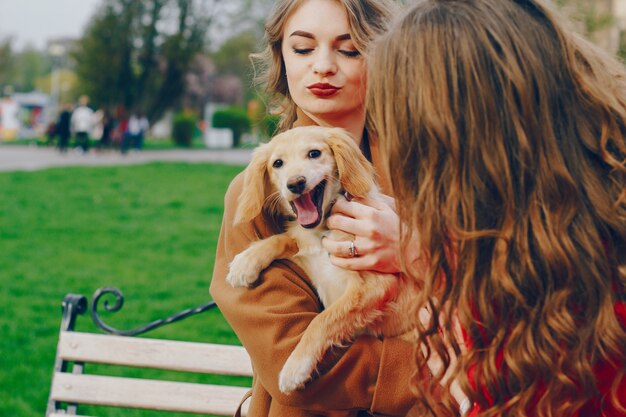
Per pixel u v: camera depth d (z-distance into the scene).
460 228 1.62
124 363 3.12
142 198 13.94
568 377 1.56
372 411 2.14
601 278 1.54
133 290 7.23
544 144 1.59
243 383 5.10
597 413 1.64
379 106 1.76
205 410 3.03
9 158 25.41
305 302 2.34
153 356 3.10
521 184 1.59
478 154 1.61
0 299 6.91
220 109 41.84
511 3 1.67
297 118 2.84
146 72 39.34
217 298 2.37
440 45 1.65
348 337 2.25
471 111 1.61
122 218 11.68
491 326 1.61
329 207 2.43
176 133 39.25
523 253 1.58
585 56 1.69
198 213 12.27
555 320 1.55
